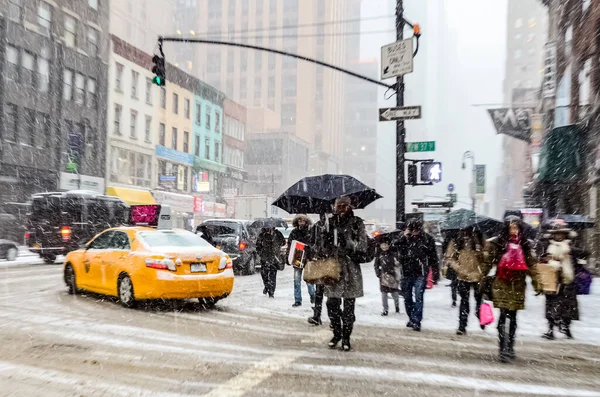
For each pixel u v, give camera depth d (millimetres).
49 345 6301
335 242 6234
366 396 4613
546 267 7531
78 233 19500
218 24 98750
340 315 6500
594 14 19703
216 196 53281
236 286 13516
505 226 6223
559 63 26453
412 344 6902
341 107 119000
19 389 4633
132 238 9461
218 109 54688
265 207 36469
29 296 10445
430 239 8102
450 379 5219
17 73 30250
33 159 31094
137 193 36500
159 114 43719
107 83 37344
